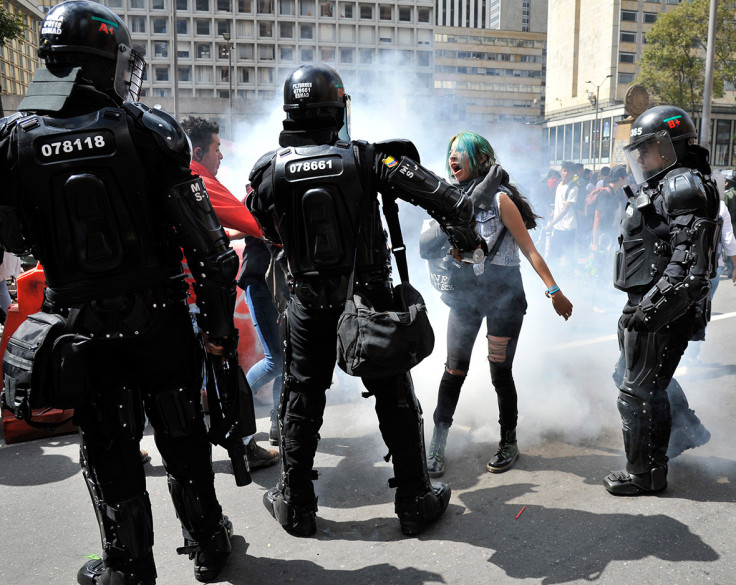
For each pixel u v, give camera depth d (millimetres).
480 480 2959
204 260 1897
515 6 159375
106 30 1835
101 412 1927
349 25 79375
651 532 2426
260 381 3369
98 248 1807
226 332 1978
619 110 69562
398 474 2477
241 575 2289
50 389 1822
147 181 1843
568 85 80562
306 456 2496
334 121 2230
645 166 2621
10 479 3121
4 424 3574
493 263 2908
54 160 1757
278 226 2258
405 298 2227
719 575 2152
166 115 1893
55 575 2318
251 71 76938
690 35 40875
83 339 1841
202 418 2102
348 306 2162
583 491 2793
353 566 2318
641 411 2658
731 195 7555
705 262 2443
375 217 2217
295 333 2387
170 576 2303
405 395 2410
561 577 2178
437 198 2119
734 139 65562
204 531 2238
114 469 1972
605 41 71688
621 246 2697
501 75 119562
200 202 1887
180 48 75062
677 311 2477
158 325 1931
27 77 74375
